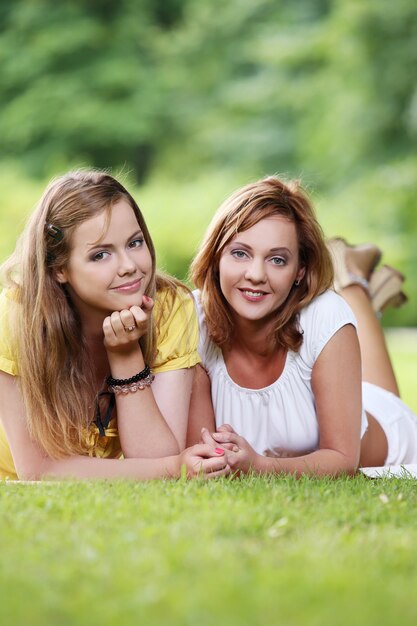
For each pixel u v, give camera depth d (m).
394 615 2.63
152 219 22.19
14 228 21.56
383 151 29.64
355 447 5.18
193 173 34.22
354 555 3.14
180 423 5.08
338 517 3.68
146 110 33.56
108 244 4.73
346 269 7.29
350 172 29.89
